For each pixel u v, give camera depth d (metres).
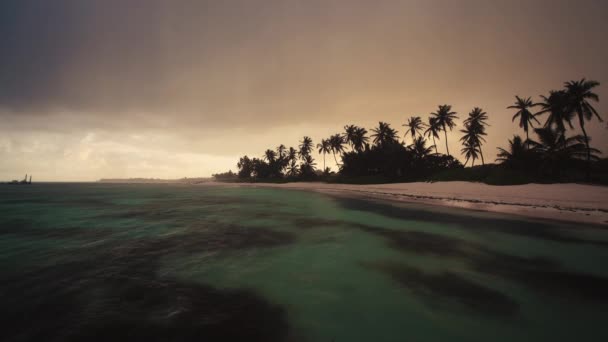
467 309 4.80
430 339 3.88
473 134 46.38
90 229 12.32
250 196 35.19
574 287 5.78
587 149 28.52
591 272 6.66
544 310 4.77
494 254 8.20
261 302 4.99
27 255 8.00
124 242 9.72
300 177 83.25
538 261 7.59
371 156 54.97
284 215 16.81
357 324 4.28
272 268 6.94
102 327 4.03
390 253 8.33
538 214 14.79
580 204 16.44
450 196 25.09
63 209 20.73
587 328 4.18
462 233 11.07
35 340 3.72
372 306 4.89
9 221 14.56
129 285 5.70
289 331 4.04
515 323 4.31
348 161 60.19
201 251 8.52
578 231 11.01
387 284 5.91
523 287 5.77
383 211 17.88
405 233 11.20
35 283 5.77
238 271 6.69
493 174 31.09
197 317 4.37
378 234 11.06
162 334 3.86
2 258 7.68
